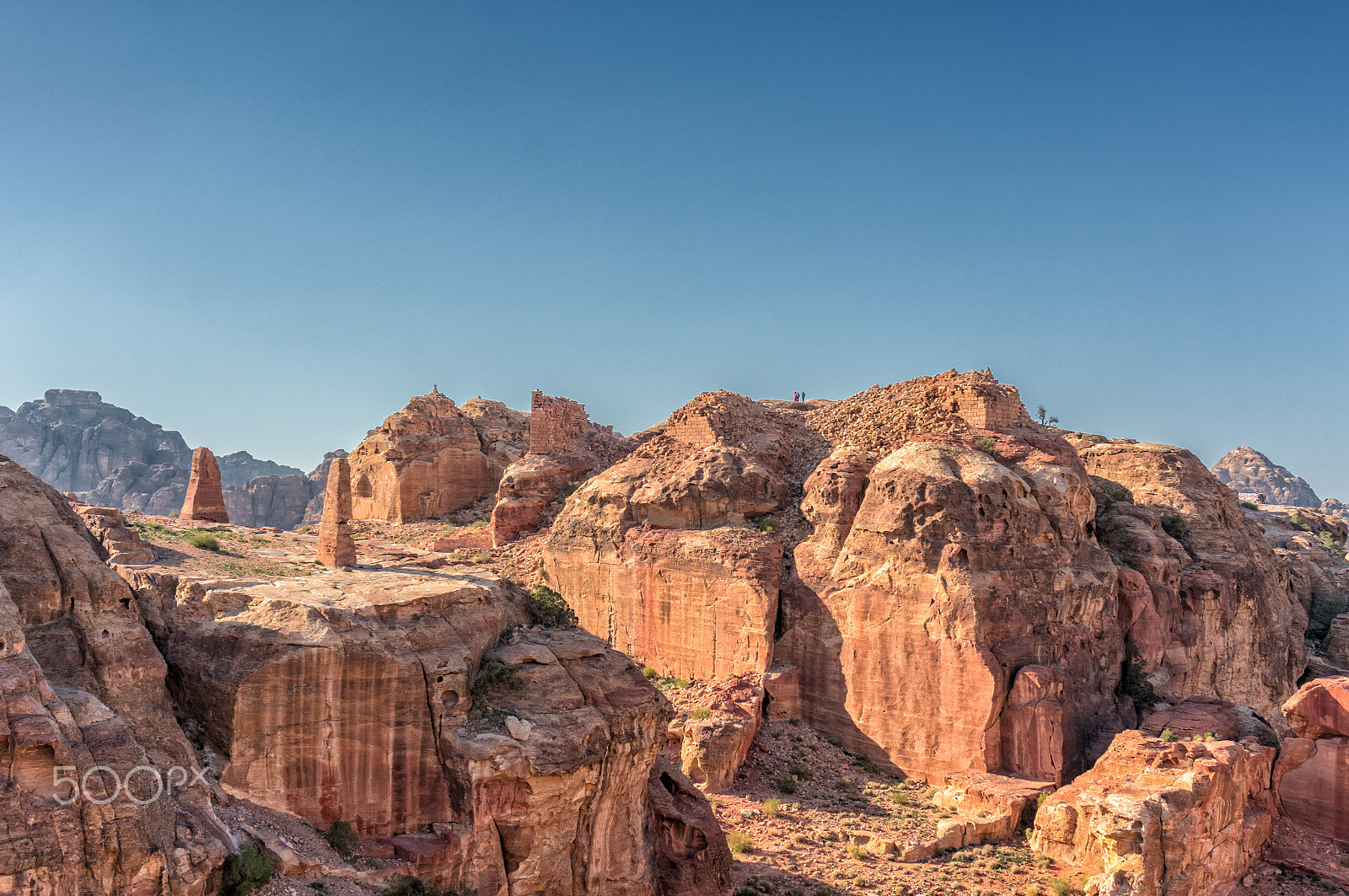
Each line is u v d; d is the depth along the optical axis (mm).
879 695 51062
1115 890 37312
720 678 55406
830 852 41688
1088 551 54469
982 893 38531
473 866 30109
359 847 29391
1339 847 43250
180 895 23562
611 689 34969
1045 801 43062
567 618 40938
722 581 55969
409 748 30672
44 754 22578
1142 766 42219
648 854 35500
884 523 52500
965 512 51094
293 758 29562
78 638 28125
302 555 41969
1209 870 39656
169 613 31906
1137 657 56562
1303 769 45000
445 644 32500
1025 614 49969
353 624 30938
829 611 53531
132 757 24203
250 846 26531
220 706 29484
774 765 49500
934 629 49781
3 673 22969
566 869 32188
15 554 28125
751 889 37594
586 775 32344
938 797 46656
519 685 33219
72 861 22094
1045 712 47469
